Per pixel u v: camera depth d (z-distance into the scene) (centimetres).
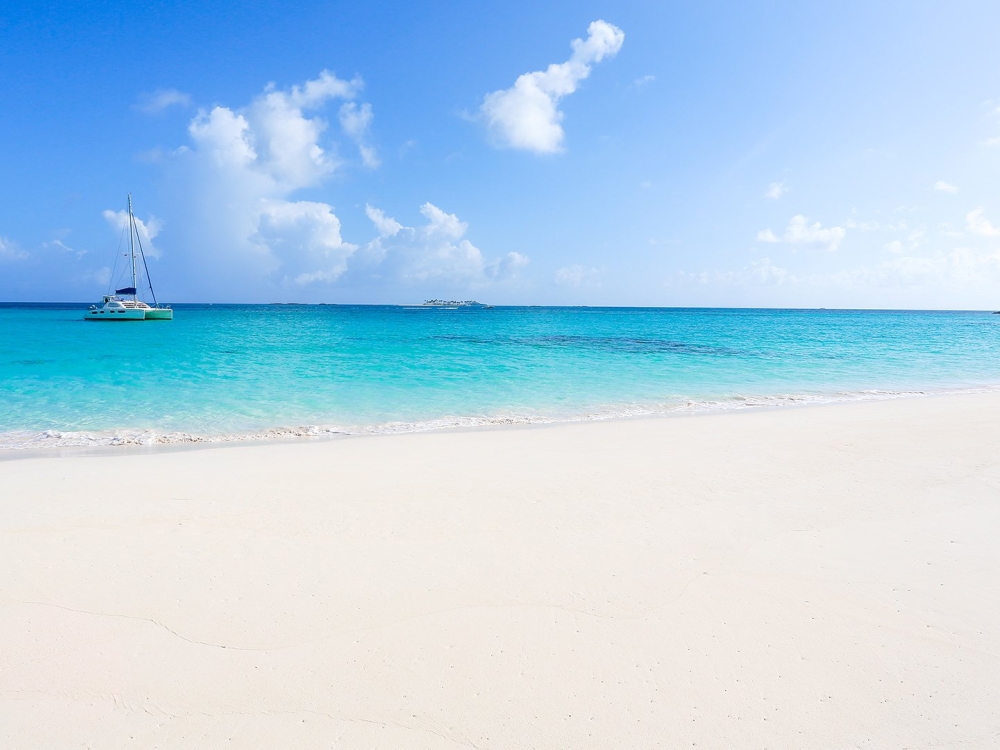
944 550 511
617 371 2188
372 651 364
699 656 360
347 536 542
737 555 500
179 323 6669
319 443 995
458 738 293
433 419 1253
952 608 416
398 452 898
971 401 1475
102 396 1488
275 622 395
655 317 12462
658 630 387
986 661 356
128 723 302
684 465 796
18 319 7106
